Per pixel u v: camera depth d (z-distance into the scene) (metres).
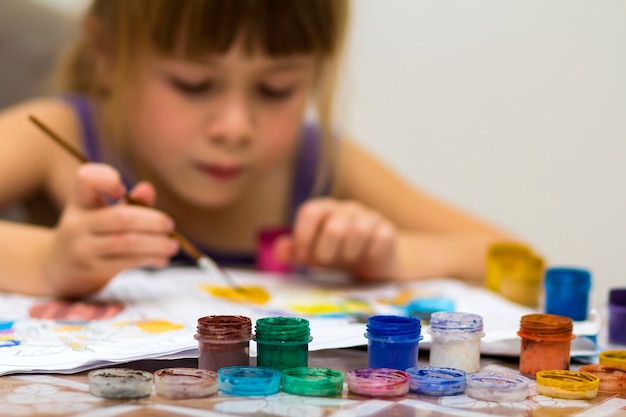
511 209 1.70
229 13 0.98
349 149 1.41
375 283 0.97
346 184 1.39
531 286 0.80
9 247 0.85
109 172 0.81
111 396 0.47
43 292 0.82
